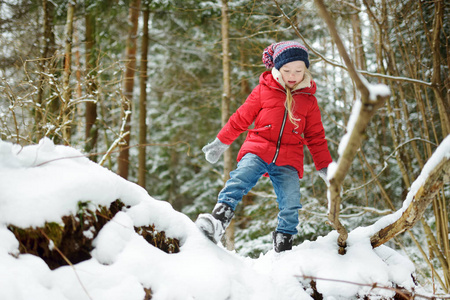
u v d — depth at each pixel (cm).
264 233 639
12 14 597
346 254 218
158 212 204
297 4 578
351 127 124
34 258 150
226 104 655
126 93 752
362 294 200
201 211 1079
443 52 517
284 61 229
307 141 250
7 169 166
